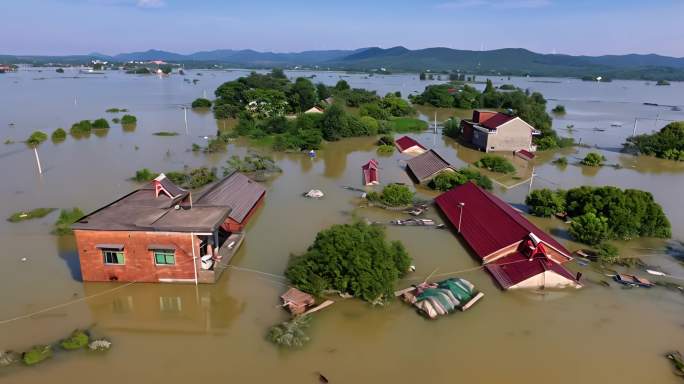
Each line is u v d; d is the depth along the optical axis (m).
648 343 22.95
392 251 27.89
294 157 65.69
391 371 20.53
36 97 130.12
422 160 56.22
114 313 24.83
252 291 27.12
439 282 27.89
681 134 70.38
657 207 36.69
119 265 27.00
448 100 135.00
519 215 36.25
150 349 21.86
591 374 20.59
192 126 88.38
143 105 119.62
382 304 25.56
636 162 66.69
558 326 24.19
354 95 129.88
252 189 42.41
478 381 20.00
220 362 20.94
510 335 23.33
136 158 60.88
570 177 56.97
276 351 21.80
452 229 37.56
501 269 29.47
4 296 25.89
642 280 28.98
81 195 44.28
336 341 22.64
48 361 20.66
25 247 32.25
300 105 105.81
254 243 33.97
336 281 25.86
